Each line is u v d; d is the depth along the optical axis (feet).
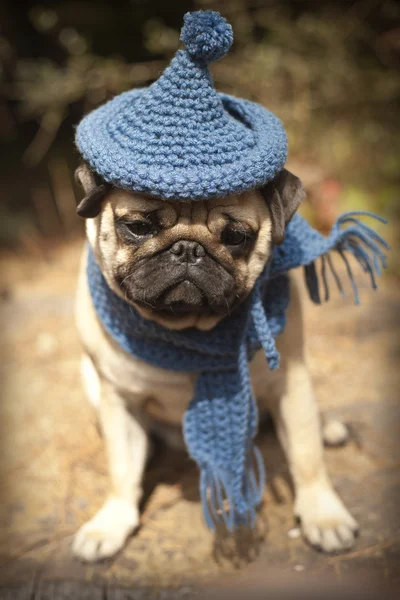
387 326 4.30
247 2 6.17
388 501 3.00
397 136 6.31
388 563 2.70
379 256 2.79
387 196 5.77
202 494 2.74
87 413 3.71
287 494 3.10
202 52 2.27
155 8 6.39
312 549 2.81
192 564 2.79
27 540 2.95
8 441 3.53
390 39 6.25
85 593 2.67
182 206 2.34
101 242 2.49
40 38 6.87
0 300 5.03
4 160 7.09
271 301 2.65
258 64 6.03
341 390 3.73
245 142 2.31
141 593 2.64
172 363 2.67
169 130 2.28
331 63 6.19
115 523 2.91
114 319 2.68
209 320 2.56
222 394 2.70
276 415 2.91
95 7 6.44
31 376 4.08
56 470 3.33
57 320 4.73
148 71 6.20
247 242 2.43
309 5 6.43
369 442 3.33
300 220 2.76
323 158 6.07
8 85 6.74
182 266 2.37
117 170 2.25
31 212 6.33
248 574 2.71
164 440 3.38
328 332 4.26
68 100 6.41
